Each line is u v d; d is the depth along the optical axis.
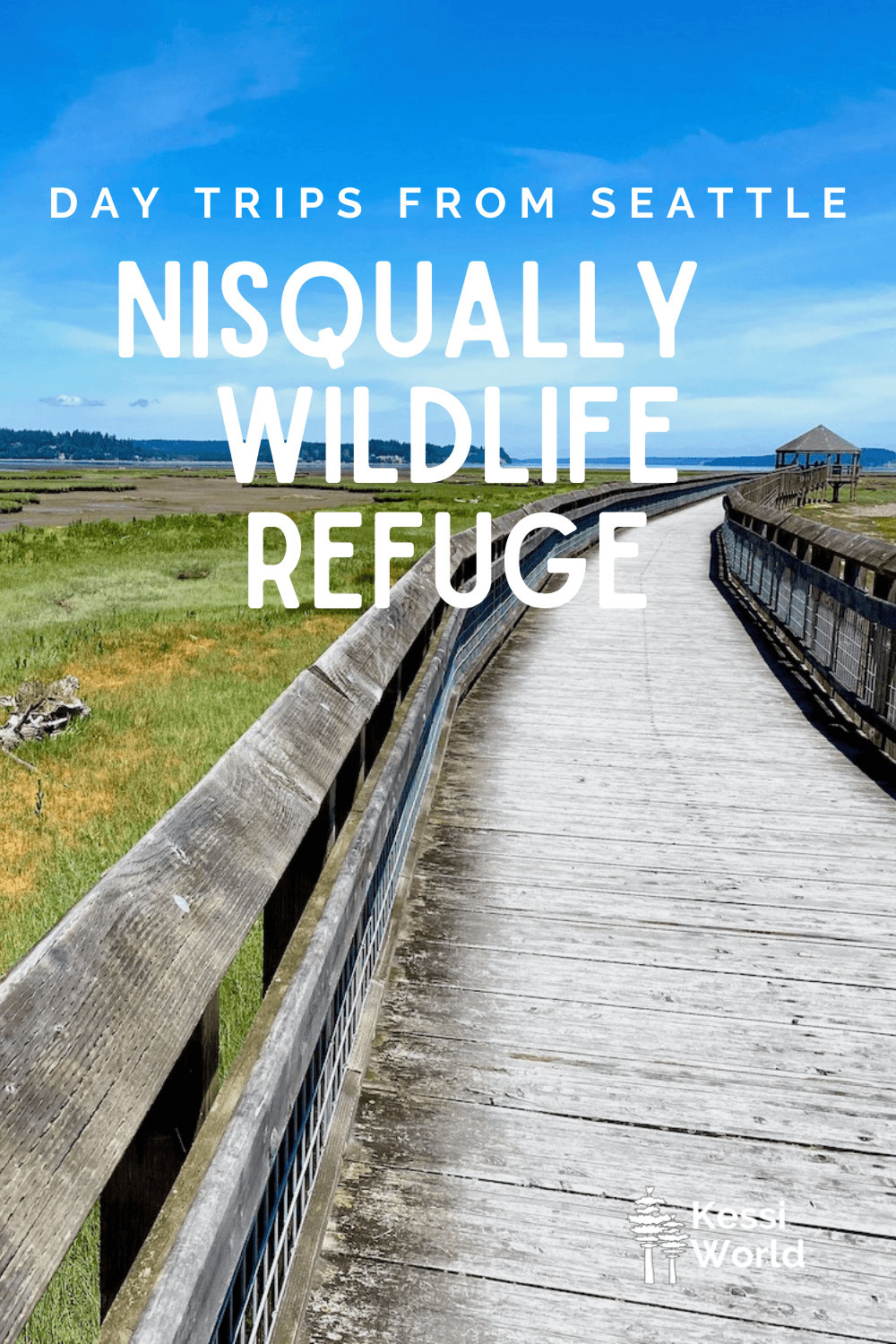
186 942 1.23
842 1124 2.65
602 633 10.27
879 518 37.06
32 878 5.05
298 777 1.96
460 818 4.87
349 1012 2.75
